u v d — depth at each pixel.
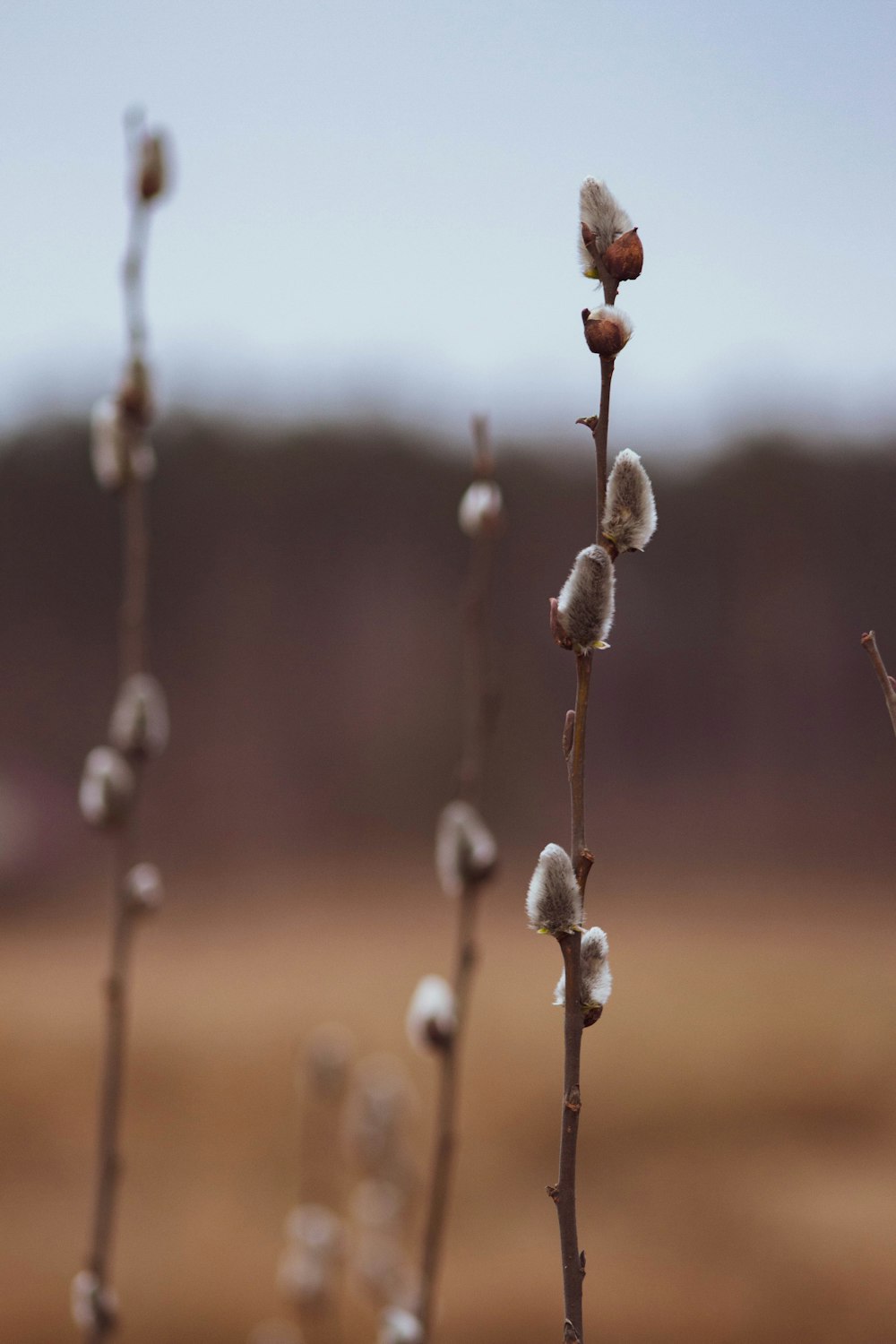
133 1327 4.56
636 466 0.86
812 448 27.59
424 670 28.02
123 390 1.76
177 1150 6.79
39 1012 10.58
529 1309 4.82
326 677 28.27
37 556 28.64
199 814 26.16
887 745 26.48
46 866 21.58
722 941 16.59
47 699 28.23
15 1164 6.51
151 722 1.83
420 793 26.86
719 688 26.92
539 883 0.85
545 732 26.47
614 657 26.94
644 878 22.47
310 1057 2.71
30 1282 4.80
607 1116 7.62
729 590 27.22
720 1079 7.98
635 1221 6.00
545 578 26.88
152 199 1.71
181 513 28.95
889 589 26.92
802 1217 5.89
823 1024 10.05
